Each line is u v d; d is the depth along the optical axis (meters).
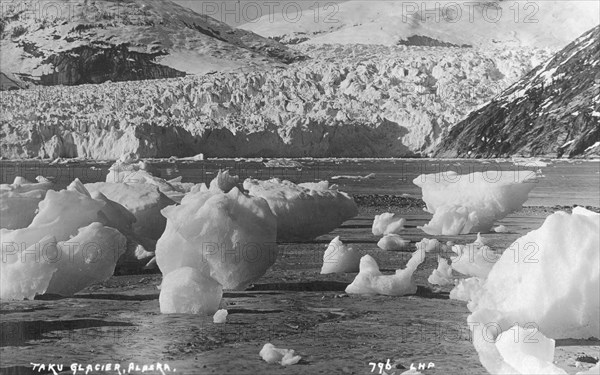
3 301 7.09
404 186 26.14
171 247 7.45
